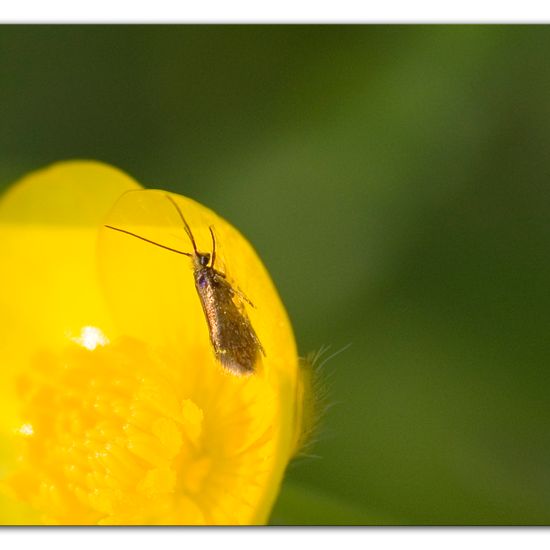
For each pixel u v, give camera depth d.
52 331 0.12
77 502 0.12
